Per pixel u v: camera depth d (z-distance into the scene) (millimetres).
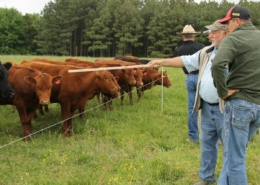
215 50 4465
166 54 59531
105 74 8359
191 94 6891
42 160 5766
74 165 5598
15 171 5254
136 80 11477
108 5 66000
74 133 7652
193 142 6973
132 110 10180
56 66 8328
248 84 3590
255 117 3658
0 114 9281
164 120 8836
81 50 65625
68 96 7820
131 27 60438
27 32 73812
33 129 7957
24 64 9164
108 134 7395
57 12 65938
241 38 3559
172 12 58594
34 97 7453
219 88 3533
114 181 4727
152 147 6508
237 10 3676
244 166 3773
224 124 3838
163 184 4680
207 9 65062
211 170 4656
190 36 7121
